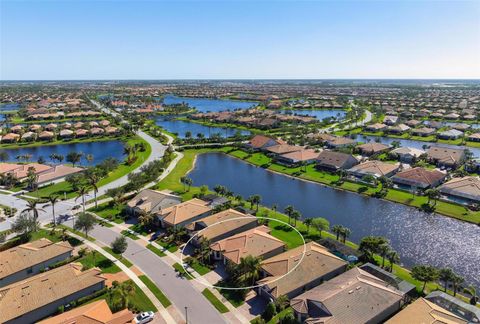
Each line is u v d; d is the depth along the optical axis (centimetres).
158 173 14450
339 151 17138
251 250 7794
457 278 6462
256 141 19438
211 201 11012
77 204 11531
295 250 7769
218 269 7644
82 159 18112
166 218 9575
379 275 6919
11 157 18575
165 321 6019
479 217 10081
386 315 5891
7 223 10194
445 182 12912
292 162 16412
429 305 5697
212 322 5984
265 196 12494
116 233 9400
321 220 8856
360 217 10556
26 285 6538
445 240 9056
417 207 11044
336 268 7138
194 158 17838
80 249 8512
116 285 6862
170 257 8119
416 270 6688
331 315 5538
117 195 11325
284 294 6412
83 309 5841
